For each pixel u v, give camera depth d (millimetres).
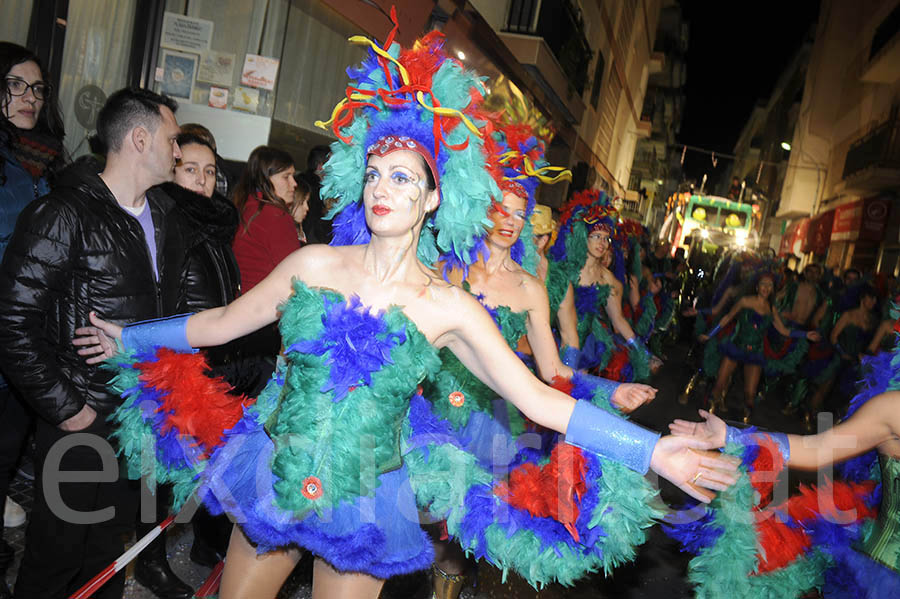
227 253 3523
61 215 2594
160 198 3006
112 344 2561
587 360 5637
